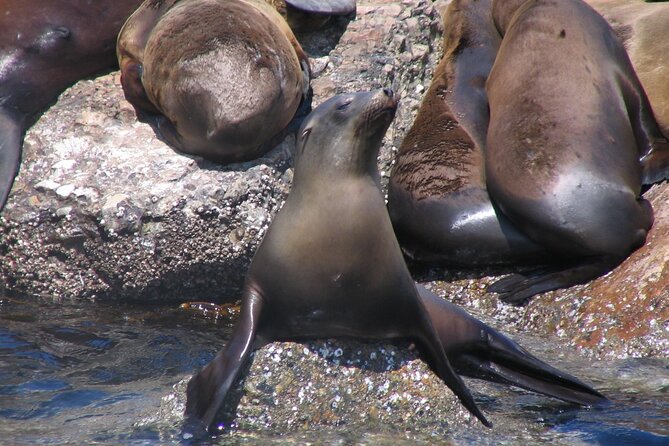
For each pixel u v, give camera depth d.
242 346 21.11
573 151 30.77
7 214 32.56
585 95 31.91
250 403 21.89
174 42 32.41
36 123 35.12
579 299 29.77
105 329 29.20
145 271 31.91
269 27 33.22
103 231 31.66
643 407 23.30
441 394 22.55
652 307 28.31
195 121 31.78
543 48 33.28
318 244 20.80
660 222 31.23
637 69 36.81
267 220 32.06
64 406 22.97
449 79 36.06
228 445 20.70
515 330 29.77
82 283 32.72
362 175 20.92
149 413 22.19
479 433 21.78
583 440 21.34
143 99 34.59
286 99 32.16
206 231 31.59
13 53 35.41
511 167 31.20
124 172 32.47
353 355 22.50
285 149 33.62
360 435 21.53
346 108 20.84
